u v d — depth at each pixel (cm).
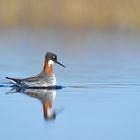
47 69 2200
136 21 4316
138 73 2589
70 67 2841
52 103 1905
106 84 2288
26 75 2542
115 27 4334
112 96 2025
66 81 2369
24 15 4472
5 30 4466
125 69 2733
